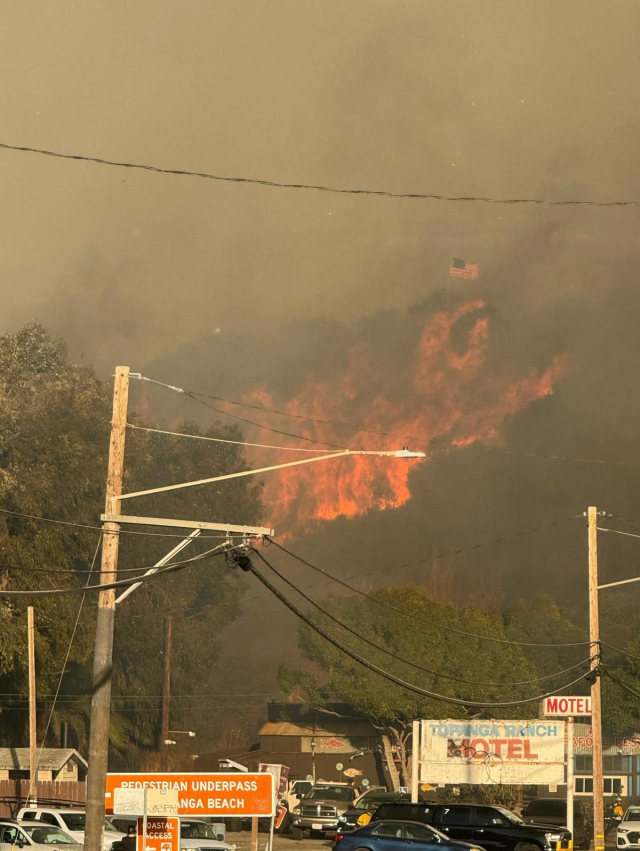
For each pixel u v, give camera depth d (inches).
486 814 2207.2
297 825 3277.6
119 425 1568.7
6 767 3304.6
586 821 2965.1
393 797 3272.6
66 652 3440.0
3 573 3275.1
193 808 1450.5
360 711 4421.8
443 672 4146.2
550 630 5319.9
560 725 2822.3
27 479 3319.4
